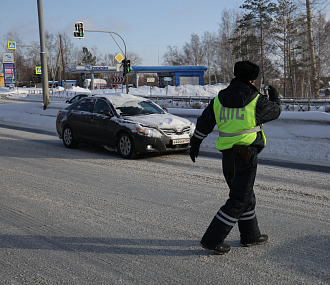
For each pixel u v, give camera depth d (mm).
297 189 5641
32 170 7320
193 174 6832
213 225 3273
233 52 49781
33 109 23422
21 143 11156
